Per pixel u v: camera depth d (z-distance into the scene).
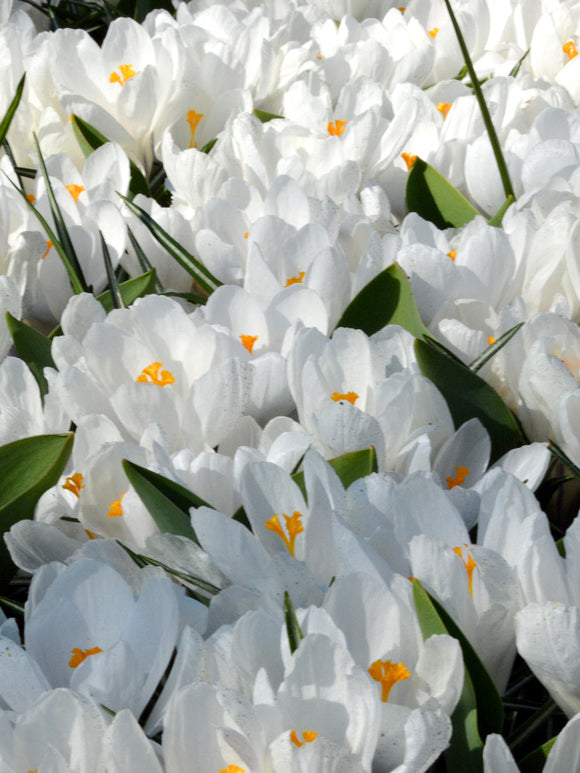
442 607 0.85
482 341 0.99
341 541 0.87
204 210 1.06
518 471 0.94
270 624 0.86
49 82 1.16
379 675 0.85
